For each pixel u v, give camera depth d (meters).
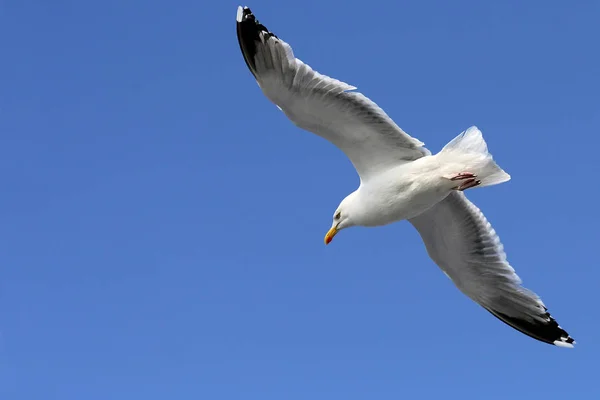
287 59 11.66
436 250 14.69
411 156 12.98
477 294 15.02
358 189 13.59
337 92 11.98
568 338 14.30
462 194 14.34
